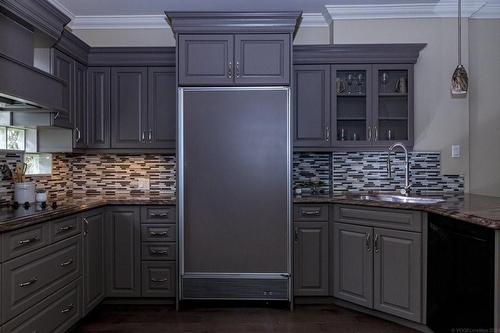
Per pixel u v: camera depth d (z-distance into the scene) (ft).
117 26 12.42
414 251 8.75
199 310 10.31
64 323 8.25
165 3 11.28
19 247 6.68
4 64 6.47
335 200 10.28
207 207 10.31
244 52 10.25
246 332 8.95
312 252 10.51
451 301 7.55
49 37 9.14
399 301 9.04
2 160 9.50
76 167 12.57
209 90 10.27
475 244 6.81
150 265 10.56
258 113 10.27
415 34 11.82
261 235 10.30
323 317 9.81
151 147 11.51
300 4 11.42
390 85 11.78
